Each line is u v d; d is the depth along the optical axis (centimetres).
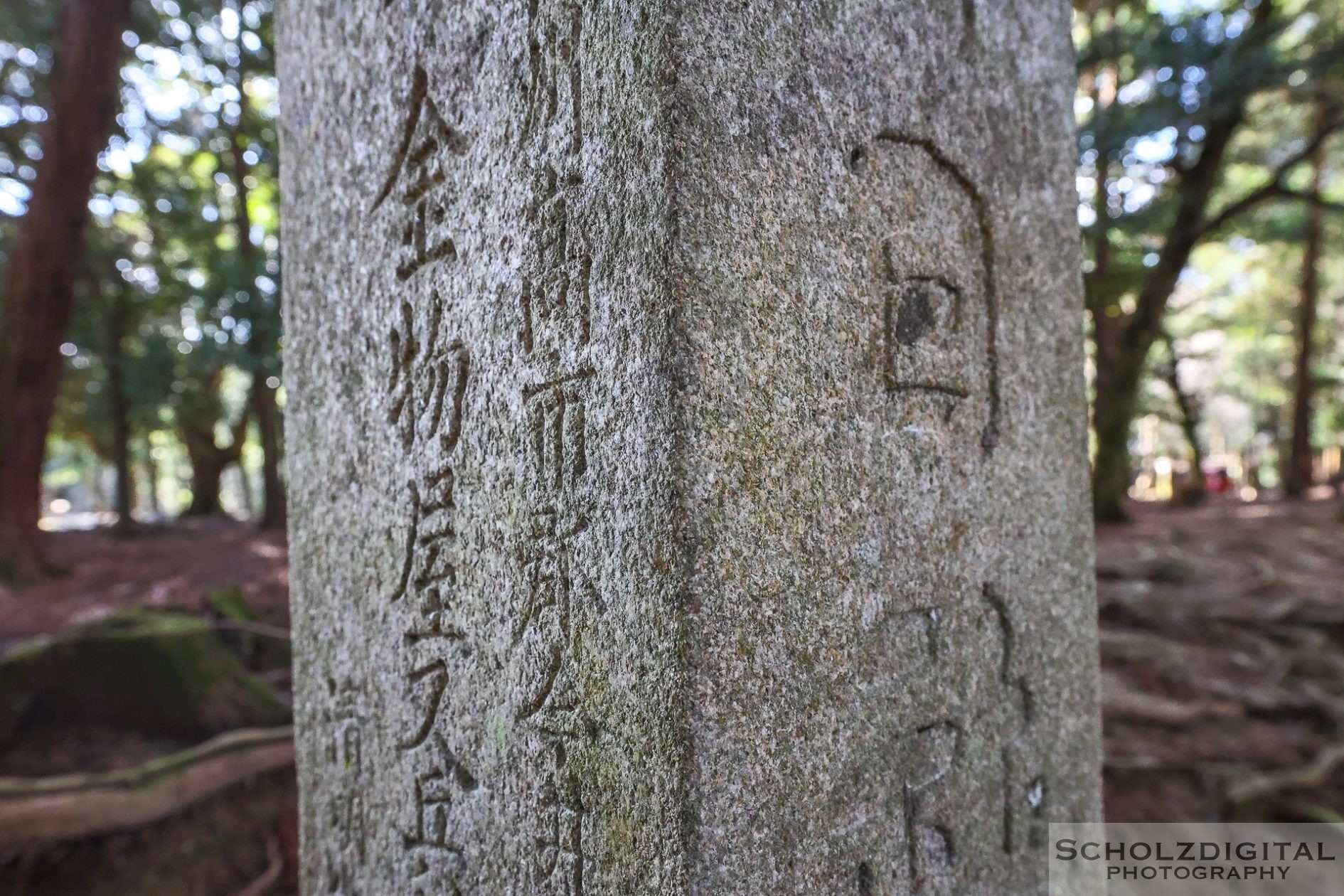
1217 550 642
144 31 680
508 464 104
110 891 247
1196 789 304
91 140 581
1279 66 587
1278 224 977
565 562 95
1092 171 746
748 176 88
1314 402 1636
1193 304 1432
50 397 591
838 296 98
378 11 128
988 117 125
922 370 111
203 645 325
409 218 123
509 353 103
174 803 268
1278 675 398
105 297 833
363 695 136
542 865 100
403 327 125
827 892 94
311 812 152
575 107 93
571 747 95
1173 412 1691
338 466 141
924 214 113
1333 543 670
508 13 103
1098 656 147
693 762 80
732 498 85
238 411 1390
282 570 595
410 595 124
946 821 113
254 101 848
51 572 587
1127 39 648
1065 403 141
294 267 152
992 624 123
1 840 238
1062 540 139
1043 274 137
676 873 81
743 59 88
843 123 100
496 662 107
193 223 766
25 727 299
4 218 709
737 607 84
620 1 87
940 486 113
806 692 92
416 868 124
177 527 1072
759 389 88
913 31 112
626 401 86
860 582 100
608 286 88
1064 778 137
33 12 611
